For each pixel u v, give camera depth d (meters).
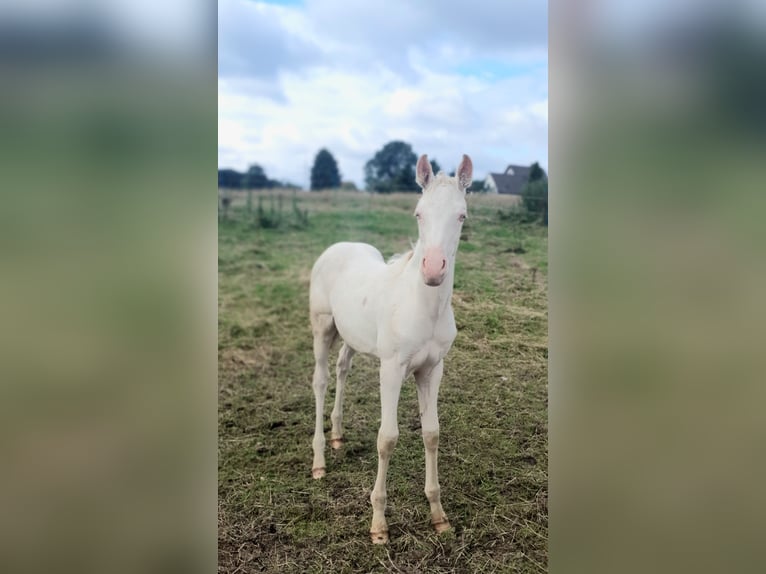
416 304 2.21
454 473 2.81
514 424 3.01
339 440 3.00
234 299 4.07
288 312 3.98
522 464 2.82
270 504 2.71
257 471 2.91
